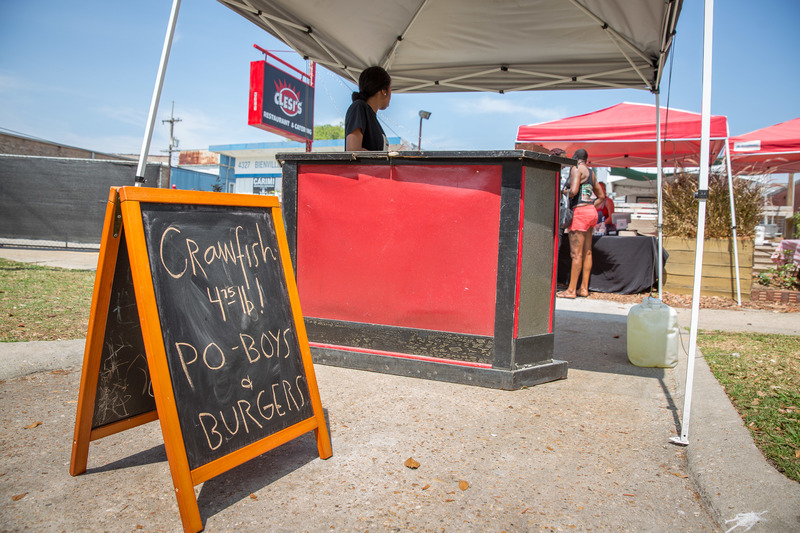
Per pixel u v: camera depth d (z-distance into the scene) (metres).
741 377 3.45
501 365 3.19
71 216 12.34
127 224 1.74
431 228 3.33
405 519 1.77
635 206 14.09
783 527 1.66
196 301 1.88
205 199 2.02
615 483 2.05
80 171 12.28
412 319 3.41
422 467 2.15
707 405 2.86
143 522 1.73
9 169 12.25
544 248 3.33
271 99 20.45
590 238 7.52
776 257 10.14
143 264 1.74
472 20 4.68
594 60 5.23
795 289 9.01
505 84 6.01
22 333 3.87
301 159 3.59
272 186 45.28
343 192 3.54
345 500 1.88
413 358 3.37
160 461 2.17
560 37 4.83
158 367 1.68
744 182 7.99
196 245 1.95
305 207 3.65
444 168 3.28
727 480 1.97
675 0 3.70
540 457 2.27
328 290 3.63
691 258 7.69
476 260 3.23
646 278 7.73
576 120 9.27
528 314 3.26
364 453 2.27
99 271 1.88
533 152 3.03
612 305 6.81
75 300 5.34
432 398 2.98
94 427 2.06
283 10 4.32
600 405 2.94
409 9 4.56
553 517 1.80
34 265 8.33
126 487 1.95
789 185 18.17
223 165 45.53
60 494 1.88
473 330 3.26
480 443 2.39
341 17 4.59
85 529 1.67
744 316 6.28
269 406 2.03
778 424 2.57
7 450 2.20
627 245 7.72
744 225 7.60
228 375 1.91
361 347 3.54
